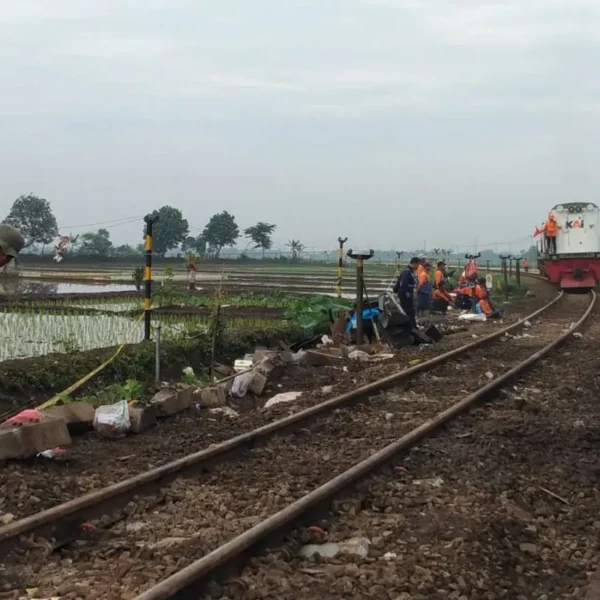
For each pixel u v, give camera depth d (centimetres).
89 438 928
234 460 844
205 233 9206
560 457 891
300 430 985
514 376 1405
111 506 670
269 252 10888
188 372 1321
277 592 510
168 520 655
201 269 6681
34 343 1566
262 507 688
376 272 6775
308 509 641
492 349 1877
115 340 1620
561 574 577
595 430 1030
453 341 2047
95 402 1087
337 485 693
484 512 675
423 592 512
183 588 481
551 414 1123
